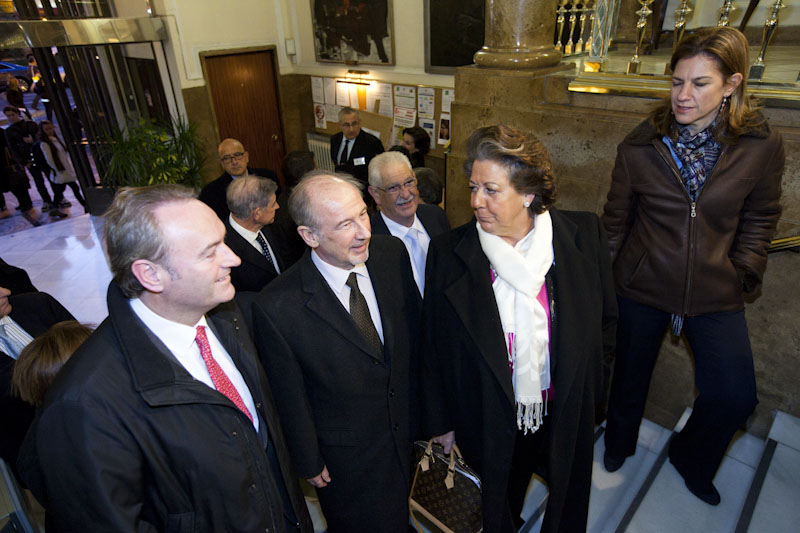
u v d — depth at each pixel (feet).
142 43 17.07
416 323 4.88
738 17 9.90
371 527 4.92
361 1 16.12
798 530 4.99
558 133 6.68
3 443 4.75
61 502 2.95
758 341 6.15
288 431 4.39
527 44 6.84
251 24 18.22
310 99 20.02
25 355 3.98
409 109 16.28
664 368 7.04
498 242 3.85
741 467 6.20
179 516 3.35
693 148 4.44
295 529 4.40
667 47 10.32
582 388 4.18
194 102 17.35
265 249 7.78
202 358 3.63
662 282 4.95
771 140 4.25
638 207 5.08
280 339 4.17
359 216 4.02
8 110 19.26
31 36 13.10
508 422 4.11
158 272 3.08
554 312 4.03
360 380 4.40
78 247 17.12
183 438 3.21
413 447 5.32
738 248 4.75
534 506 6.23
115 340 3.20
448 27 13.98
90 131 18.89
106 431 2.92
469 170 3.76
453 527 5.03
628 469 6.50
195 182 16.33
